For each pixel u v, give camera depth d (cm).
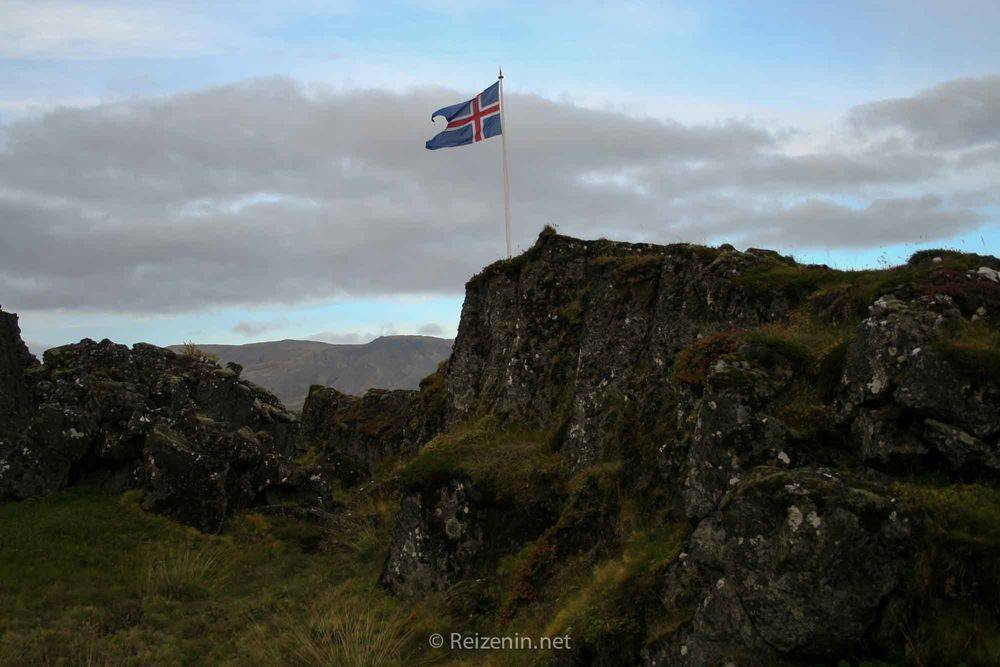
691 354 1456
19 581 1834
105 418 2486
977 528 916
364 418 3862
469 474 1788
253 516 2430
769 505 978
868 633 909
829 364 1230
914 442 1056
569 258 2347
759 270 1698
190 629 1659
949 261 1378
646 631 1116
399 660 1432
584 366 1934
